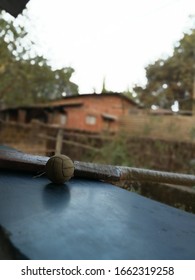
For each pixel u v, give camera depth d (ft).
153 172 4.99
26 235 2.24
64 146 27.61
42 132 30.91
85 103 38.37
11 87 27.43
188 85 30.76
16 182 3.85
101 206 3.32
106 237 2.45
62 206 3.09
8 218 2.54
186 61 29.37
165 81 33.30
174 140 22.84
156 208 3.64
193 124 23.81
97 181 4.64
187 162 21.20
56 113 39.73
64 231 2.43
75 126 38.42
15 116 39.63
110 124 40.42
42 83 27.48
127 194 4.12
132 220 3.02
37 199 3.21
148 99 35.22
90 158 25.03
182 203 7.38
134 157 25.40
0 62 21.44
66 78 27.40
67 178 3.98
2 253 2.13
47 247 2.10
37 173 4.46
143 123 28.04
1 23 17.90
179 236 2.76
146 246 2.41
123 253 2.21
